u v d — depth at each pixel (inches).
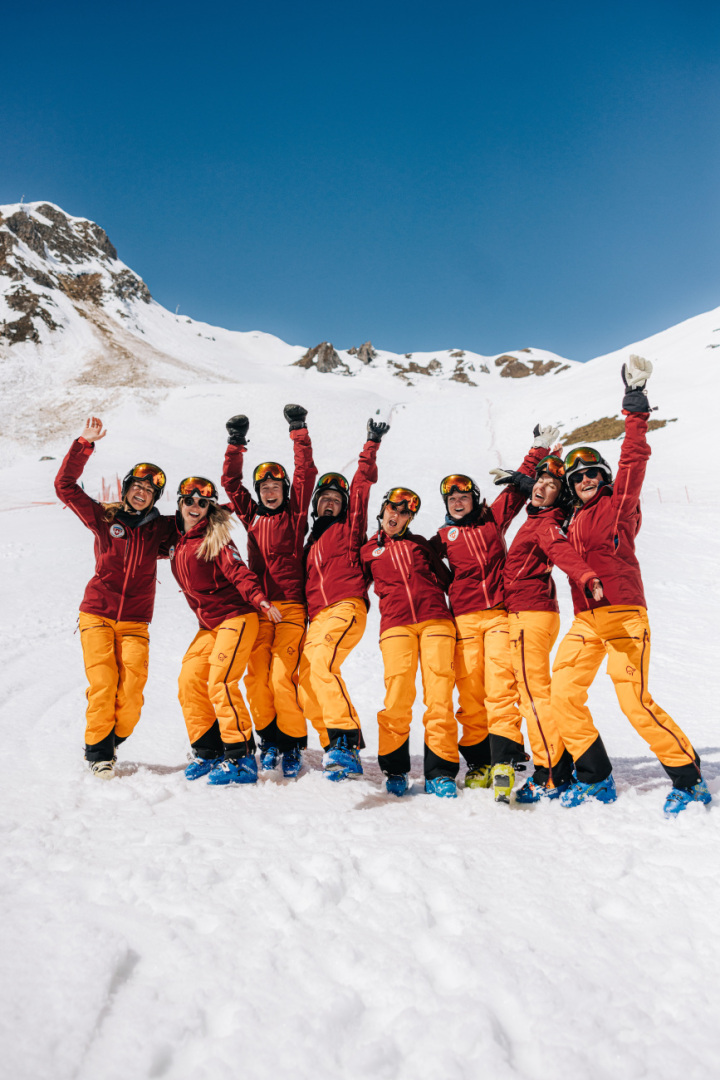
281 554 165.0
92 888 92.7
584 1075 58.2
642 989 70.0
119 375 2989.7
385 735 139.3
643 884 90.8
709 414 1439.5
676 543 570.6
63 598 415.5
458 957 74.0
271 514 168.9
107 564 157.3
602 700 217.0
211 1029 66.0
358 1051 61.7
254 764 147.9
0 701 213.6
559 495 142.5
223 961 75.5
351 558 155.9
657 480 1007.6
